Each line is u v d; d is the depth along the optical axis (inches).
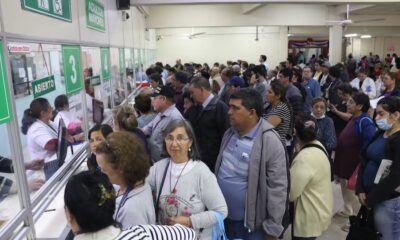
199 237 61.9
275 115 121.3
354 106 123.0
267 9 423.2
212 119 108.2
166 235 47.0
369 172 90.4
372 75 355.3
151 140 106.7
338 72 210.7
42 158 77.5
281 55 540.4
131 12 264.2
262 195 71.8
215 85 238.1
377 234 87.3
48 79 83.0
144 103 128.9
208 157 108.9
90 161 85.1
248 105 72.0
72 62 103.4
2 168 61.2
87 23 124.1
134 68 274.7
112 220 41.1
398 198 83.3
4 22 60.2
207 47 547.5
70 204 38.4
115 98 183.2
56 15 89.2
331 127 129.4
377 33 655.8
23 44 68.7
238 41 543.8
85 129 116.2
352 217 94.0
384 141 86.4
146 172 57.6
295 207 86.3
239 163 74.5
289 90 171.2
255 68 217.3
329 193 86.4
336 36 425.4
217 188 64.5
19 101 66.9
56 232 65.2
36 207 70.5
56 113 88.0
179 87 180.7
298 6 418.3
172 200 62.6
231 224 77.7
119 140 56.5
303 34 655.8
